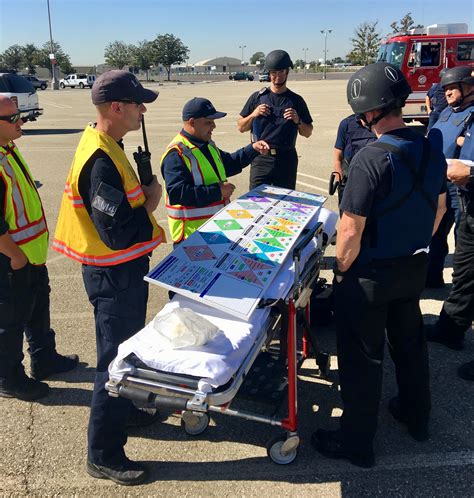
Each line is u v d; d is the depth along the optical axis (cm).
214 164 332
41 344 332
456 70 359
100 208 215
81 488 248
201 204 314
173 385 205
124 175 226
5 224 276
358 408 247
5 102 276
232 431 286
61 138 1505
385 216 223
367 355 242
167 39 7631
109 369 218
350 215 221
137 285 242
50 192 846
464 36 1316
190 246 254
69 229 240
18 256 286
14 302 297
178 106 2559
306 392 317
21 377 317
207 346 211
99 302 242
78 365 357
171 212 342
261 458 265
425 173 224
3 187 280
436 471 253
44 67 7731
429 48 1335
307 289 266
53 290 479
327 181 887
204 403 199
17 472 259
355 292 236
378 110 221
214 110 324
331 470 255
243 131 489
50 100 3344
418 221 228
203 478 253
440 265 446
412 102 1379
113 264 234
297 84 4362
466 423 288
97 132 227
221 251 250
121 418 244
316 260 274
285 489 244
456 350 360
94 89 224
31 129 1734
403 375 264
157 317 227
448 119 374
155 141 1383
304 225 274
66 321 420
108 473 249
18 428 292
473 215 323
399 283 234
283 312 236
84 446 277
